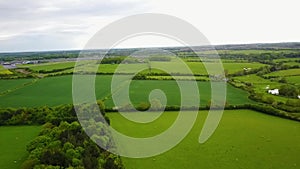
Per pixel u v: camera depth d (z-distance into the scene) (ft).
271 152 172.96
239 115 252.21
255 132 209.26
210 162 156.56
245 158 163.32
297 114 245.65
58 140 137.08
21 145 176.14
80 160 118.83
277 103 271.90
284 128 220.02
